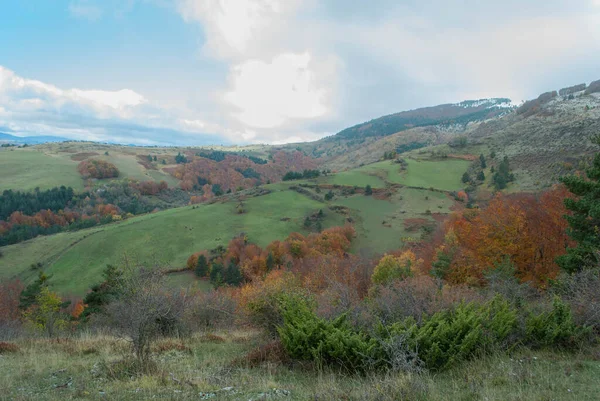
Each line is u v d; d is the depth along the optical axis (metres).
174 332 10.51
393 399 4.53
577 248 14.31
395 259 38.16
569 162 79.44
